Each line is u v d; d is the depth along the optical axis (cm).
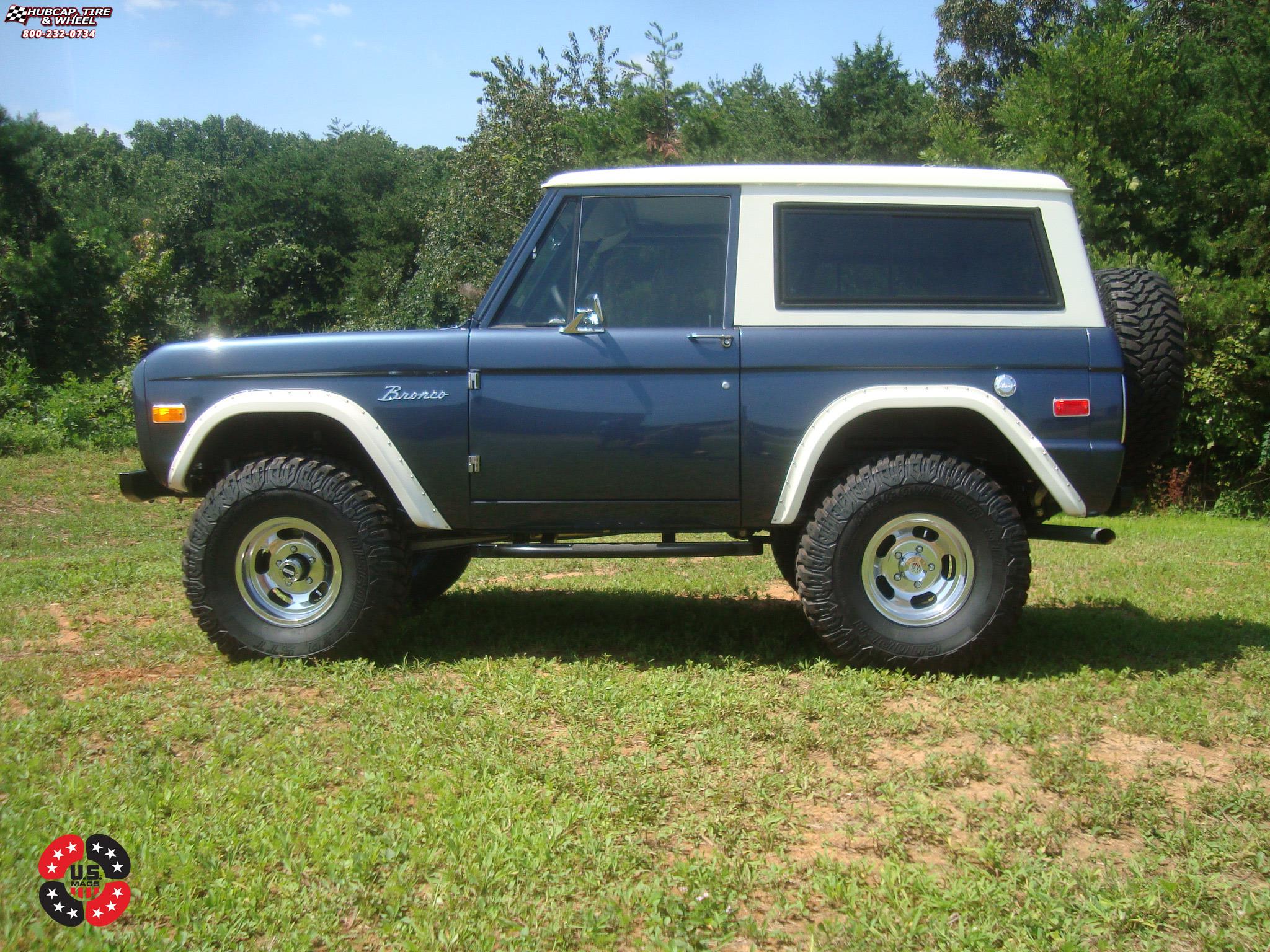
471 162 2294
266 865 270
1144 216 1377
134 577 675
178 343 474
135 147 8288
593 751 349
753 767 341
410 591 582
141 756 344
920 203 459
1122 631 527
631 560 800
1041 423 446
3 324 2272
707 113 1964
